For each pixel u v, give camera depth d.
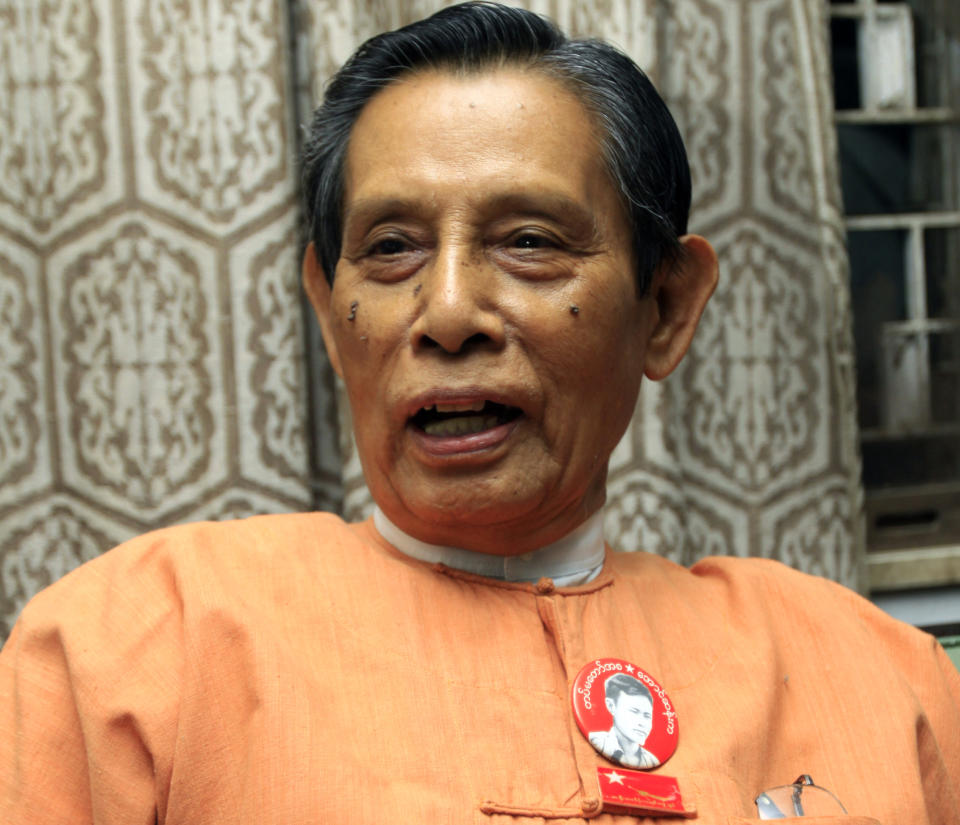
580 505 0.69
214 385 1.00
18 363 0.98
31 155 0.99
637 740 0.59
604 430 0.66
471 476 0.61
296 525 0.69
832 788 0.64
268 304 1.00
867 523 1.34
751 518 1.13
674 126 0.73
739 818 0.57
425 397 0.59
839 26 1.35
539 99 0.63
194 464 1.00
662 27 1.12
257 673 0.57
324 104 0.71
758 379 1.12
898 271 1.36
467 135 0.61
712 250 0.74
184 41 0.99
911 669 0.74
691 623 0.70
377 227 0.63
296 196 1.02
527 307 0.60
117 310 0.99
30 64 0.98
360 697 0.58
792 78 1.12
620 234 0.66
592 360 0.63
